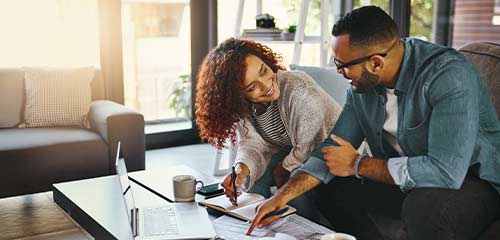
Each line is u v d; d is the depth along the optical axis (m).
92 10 3.73
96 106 3.06
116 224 1.56
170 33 4.23
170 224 1.51
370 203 1.66
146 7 4.09
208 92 1.79
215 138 1.85
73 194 1.88
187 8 4.22
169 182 1.99
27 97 3.03
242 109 1.79
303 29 3.42
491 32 4.18
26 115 3.01
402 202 1.65
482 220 1.47
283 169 1.98
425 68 1.50
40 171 2.57
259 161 1.99
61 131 2.87
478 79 1.51
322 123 1.91
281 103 1.92
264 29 3.44
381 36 1.49
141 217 1.58
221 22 4.26
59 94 3.04
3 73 3.06
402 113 1.59
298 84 1.91
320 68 2.52
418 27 4.51
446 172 1.42
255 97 1.79
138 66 4.15
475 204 1.45
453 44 4.45
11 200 2.66
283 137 2.03
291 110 1.90
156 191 1.88
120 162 1.61
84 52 3.74
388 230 1.56
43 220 2.33
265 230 1.46
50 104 3.01
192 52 4.22
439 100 1.45
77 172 2.67
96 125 2.92
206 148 4.20
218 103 1.77
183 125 4.37
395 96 1.65
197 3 4.15
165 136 4.21
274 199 1.56
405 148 1.65
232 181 1.70
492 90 1.85
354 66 1.53
